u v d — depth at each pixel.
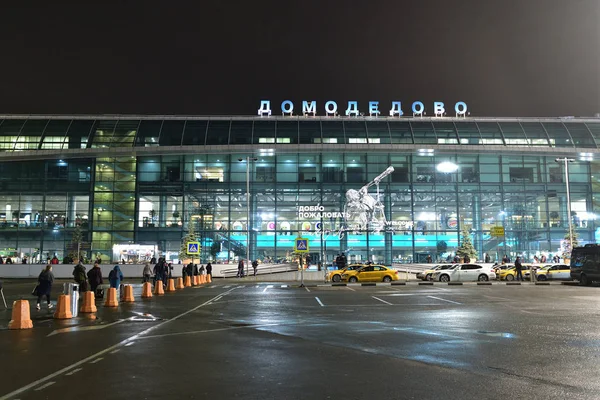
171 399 6.73
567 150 55.38
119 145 54.59
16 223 54.88
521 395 6.81
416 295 25.31
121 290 24.56
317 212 55.62
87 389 7.27
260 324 14.52
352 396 6.82
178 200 55.44
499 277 41.44
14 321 13.87
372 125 56.81
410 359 9.30
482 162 56.78
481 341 11.23
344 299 23.22
